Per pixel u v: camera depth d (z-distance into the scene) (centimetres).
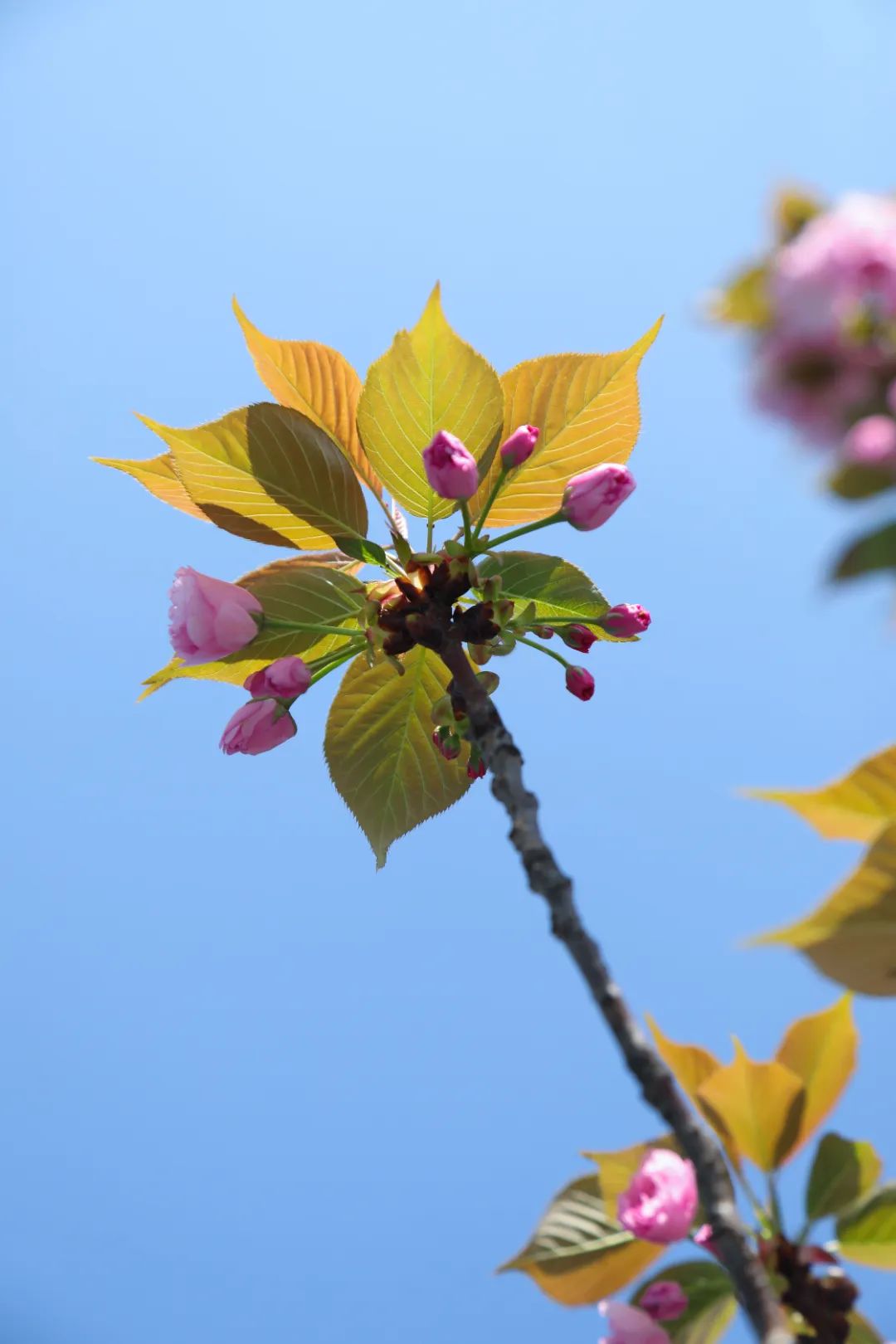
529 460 148
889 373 102
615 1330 134
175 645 145
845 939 129
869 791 131
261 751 146
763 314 106
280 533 148
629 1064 128
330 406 149
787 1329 117
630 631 147
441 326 144
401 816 150
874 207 105
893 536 102
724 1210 125
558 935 131
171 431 145
